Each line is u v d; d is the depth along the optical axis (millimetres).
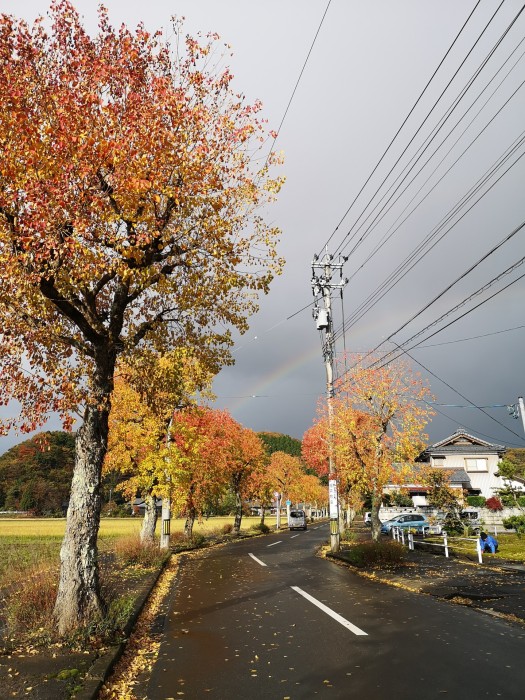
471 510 35312
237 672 5801
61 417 7559
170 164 8234
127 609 8047
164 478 20281
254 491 43625
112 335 8422
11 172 6684
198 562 19766
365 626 7953
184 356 10047
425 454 47781
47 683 5281
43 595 7906
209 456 27031
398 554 16406
